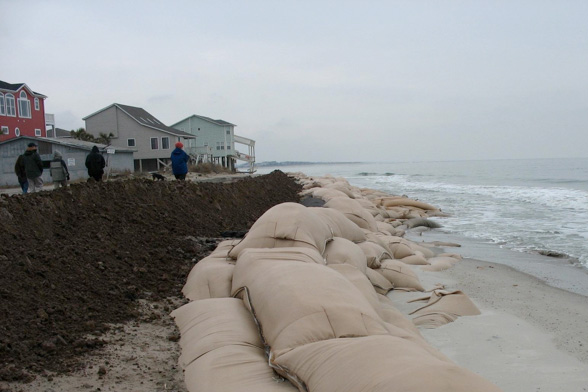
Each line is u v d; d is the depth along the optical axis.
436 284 8.52
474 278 9.23
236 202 15.34
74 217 7.82
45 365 3.99
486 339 5.97
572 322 6.70
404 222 17.28
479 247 12.95
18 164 12.19
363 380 2.94
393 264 8.34
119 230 8.15
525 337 6.05
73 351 4.30
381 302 6.70
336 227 8.36
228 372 3.82
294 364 3.59
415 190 36.34
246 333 4.44
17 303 4.73
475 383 2.71
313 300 4.21
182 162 15.54
